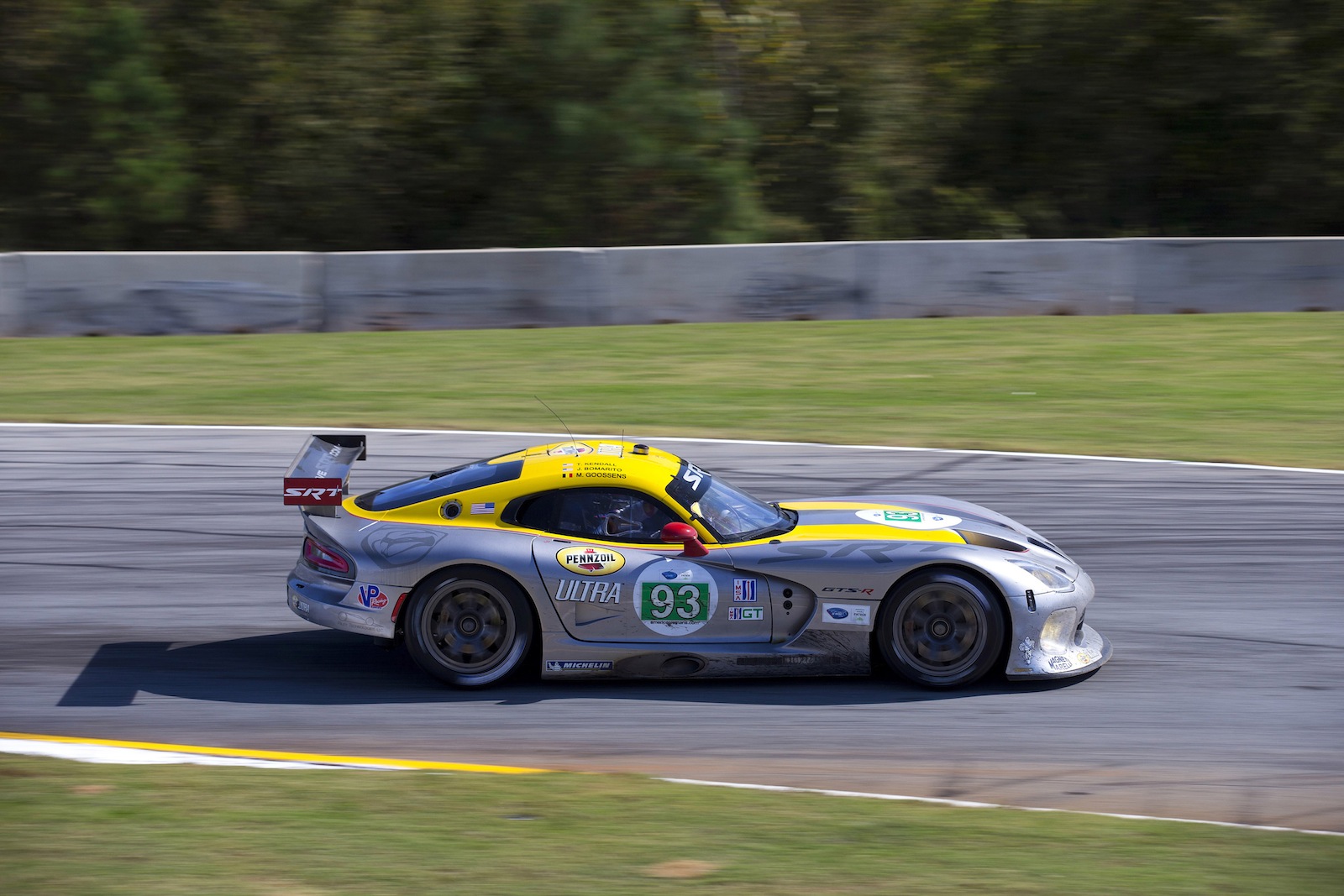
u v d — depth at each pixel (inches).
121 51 1581.0
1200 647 486.3
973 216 1824.6
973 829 327.0
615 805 339.9
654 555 440.5
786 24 1795.0
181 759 377.7
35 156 1587.1
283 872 293.3
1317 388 929.5
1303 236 1827.0
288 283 1112.8
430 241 1680.6
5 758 375.6
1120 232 1870.1
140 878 289.1
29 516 652.1
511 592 435.5
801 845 313.4
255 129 1667.1
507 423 826.2
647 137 1626.5
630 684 447.8
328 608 436.8
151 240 1624.0
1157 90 1841.8
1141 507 670.5
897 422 840.9
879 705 428.5
